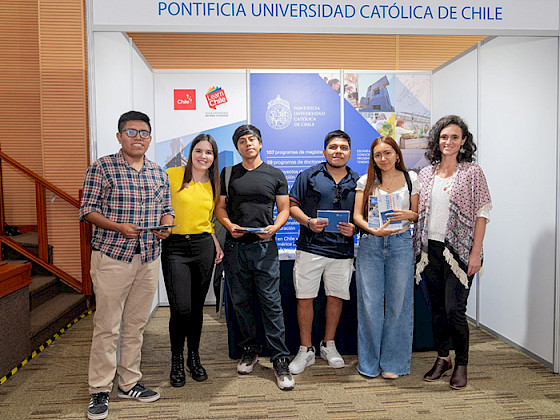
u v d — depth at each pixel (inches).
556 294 113.8
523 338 129.2
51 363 124.0
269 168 111.4
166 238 101.3
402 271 107.0
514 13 109.6
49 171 191.6
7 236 189.5
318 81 186.1
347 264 116.6
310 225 111.4
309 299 117.0
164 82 181.3
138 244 93.7
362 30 106.5
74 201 174.4
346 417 92.2
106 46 111.0
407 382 109.5
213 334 150.9
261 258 107.9
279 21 105.3
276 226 107.9
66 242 195.2
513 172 132.3
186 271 104.0
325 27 105.9
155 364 123.3
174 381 107.3
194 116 182.9
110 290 91.5
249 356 116.8
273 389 106.2
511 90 132.6
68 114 189.5
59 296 174.6
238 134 109.0
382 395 102.3
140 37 214.4
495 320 144.4
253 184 108.2
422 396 101.7
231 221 111.6
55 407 97.9
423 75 189.0
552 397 100.7
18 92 215.9
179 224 102.2
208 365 122.2
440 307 108.8
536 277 122.6
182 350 108.7
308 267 114.4
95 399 94.0
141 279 96.7
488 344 137.1
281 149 186.4
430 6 107.4
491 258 145.9
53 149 190.5
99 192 91.4
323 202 113.7
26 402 100.3
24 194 220.4
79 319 166.7
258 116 185.0
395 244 107.4
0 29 213.2
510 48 132.6
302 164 187.2
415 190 110.0
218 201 108.0
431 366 119.7
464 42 228.5
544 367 118.3
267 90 184.9
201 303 108.9
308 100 186.2
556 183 113.6
